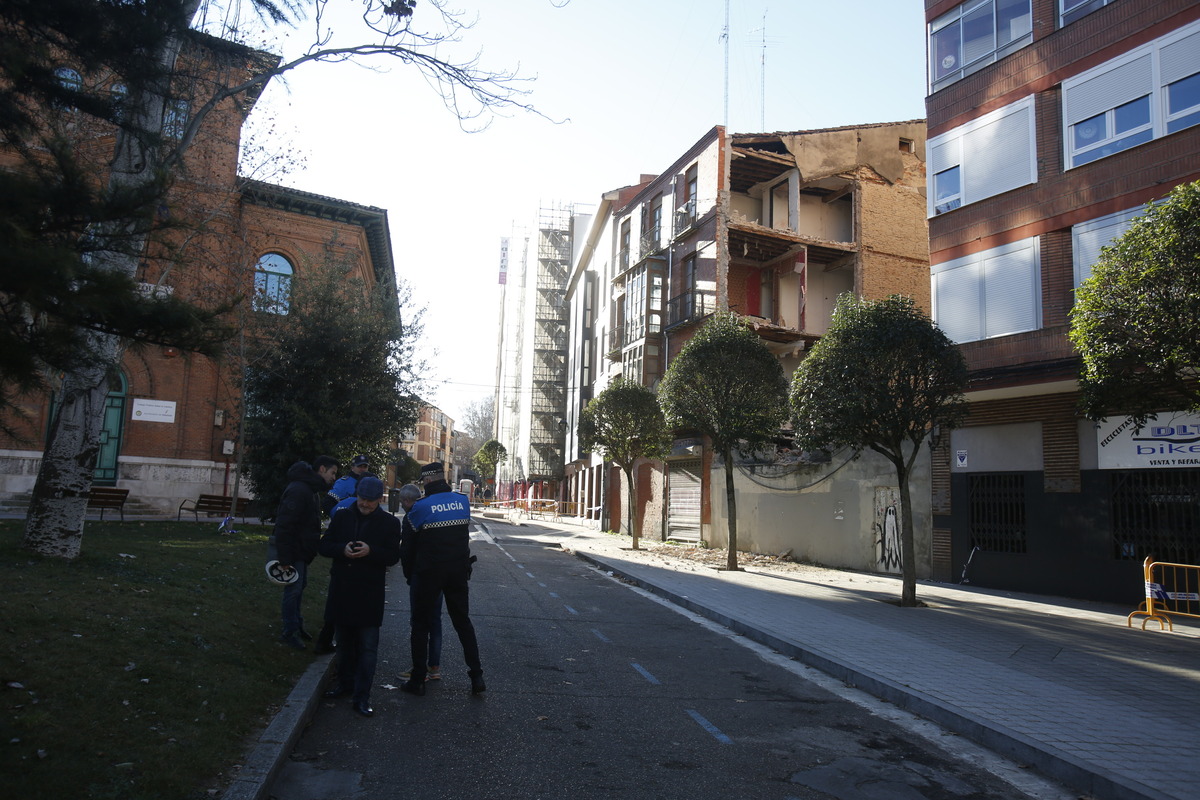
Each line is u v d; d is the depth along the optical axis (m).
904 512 13.05
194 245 14.62
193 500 22.66
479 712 6.00
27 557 8.12
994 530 15.77
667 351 30.83
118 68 4.36
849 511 19.48
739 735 5.78
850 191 28.28
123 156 5.53
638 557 21.56
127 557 9.18
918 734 6.06
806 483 21.19
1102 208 14.23
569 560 21.00
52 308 3.10
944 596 14.27
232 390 23.22
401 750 5.02
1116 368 9.55
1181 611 11.60
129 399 22.30
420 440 114.62
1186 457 12.72
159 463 22.39
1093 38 14.62
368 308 17.42
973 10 17.05
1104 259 10.15
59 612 5.96
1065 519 14.45
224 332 3.88
